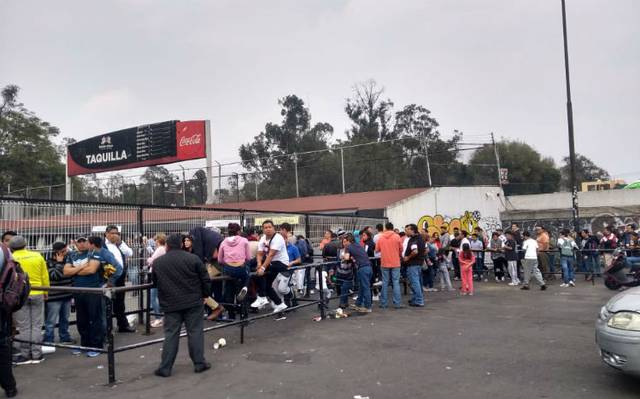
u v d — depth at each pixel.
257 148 55.19
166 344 6.29
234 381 5.95
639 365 5.07
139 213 10.31
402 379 5.86
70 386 5.95
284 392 5.49
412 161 27.56
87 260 7.94
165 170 29.91
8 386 5.56
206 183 29.25
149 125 28.58
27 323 7.12
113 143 29.95
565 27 19.25
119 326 9.13
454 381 5.75
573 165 18.81
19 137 47.53
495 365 6.38
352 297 12.89
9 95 47.91
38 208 8.54
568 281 15.08
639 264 13.73
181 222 11.70
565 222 25.83
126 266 9.59
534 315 9.94
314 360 6.78
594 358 6.62
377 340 7.93
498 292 13.91
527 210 26.56
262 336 8.37
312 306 11.66
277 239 9.54
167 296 6.31
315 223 16.77
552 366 6.29
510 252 15.73
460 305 11.52
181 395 5.50
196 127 27.03
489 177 26.45
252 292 9.95
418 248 11.36
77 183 35.50
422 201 22.94
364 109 58.16
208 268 9.52
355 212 21.70
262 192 29.48
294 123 57.69
